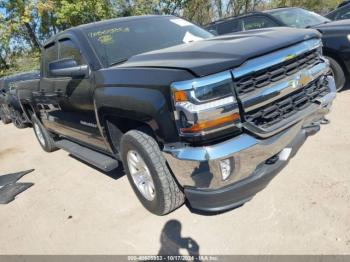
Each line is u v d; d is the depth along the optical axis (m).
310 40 2.82
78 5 14.77
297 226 2.57
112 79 2.92
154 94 2.45
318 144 3.76
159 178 2.71
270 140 2.44
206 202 2.47
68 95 3.69
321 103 2.88
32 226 3.42
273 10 6.96
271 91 2.43
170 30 3.92
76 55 3.59
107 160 3.65
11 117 8.87
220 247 2.55
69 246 2.96
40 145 6.32
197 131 2.22
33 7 15.30
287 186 3.08
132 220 3.12
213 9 18.34
